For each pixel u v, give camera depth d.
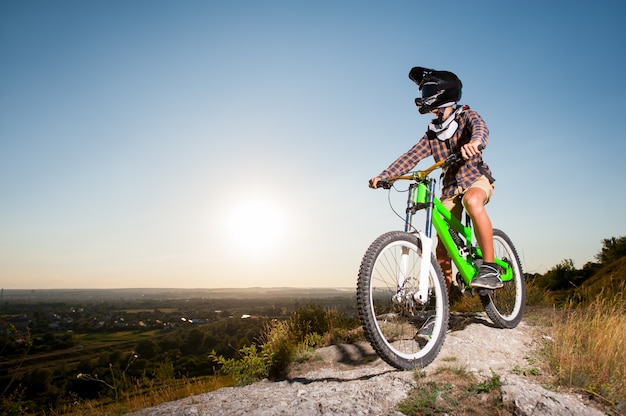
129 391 5.44
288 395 2.95
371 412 2.41
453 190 3.72
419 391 2.66
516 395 2.50
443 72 3.71
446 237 3.45
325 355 4.58
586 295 6.54
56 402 5.09
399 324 4.52
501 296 5.02
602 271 12.56
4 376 4.66
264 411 2.54
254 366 4.52
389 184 3.51
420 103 3.74
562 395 2.61
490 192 3.57
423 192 3.29
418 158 3.86
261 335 5.49
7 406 4.62
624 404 2.51
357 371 3.61
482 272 3.35
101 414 4.44
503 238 4.47
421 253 3.20
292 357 4.46
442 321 3.20
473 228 3.45
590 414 2.34
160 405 3.37
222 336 80.50
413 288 3.12
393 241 3.03
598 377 2.83
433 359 3.13
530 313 5.14
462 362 3.30
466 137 3.65
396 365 2.92
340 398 2.65
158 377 6.38
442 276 3.29
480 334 3.99
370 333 2.79
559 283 13.99
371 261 2.86
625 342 3.34
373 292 2.87
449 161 3.25
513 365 3.32
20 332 5.00
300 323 5.85
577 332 3.75
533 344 3.80
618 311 4.42
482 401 2.57
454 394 2.67
